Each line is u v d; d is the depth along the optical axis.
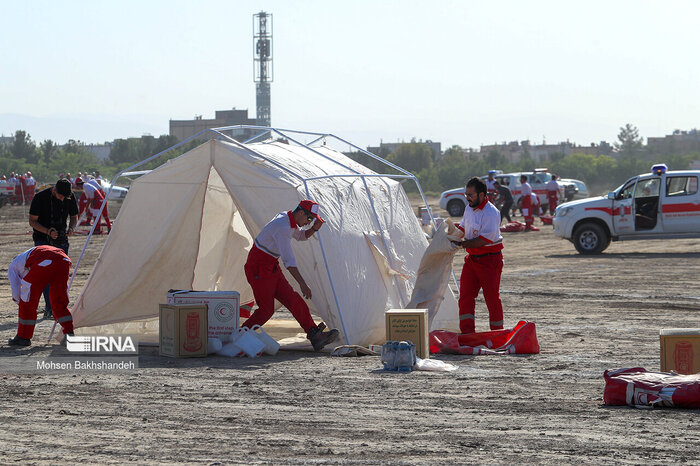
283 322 15.26
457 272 23.86
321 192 13.12
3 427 7.97
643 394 8.64
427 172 122.38
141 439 7.52
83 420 8.23
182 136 193.25
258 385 9.91
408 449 7.13
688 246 31.77
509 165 128.88
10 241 35.16
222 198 14.52
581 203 29.09
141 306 13.92
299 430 7.82
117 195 58.72
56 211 15.12
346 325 12.44
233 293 12.21
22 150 155.12
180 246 13.84
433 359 11.54
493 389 9.60
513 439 7.43
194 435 7.66
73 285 21.44
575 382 9.97
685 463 6.67
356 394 9.38
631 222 28.28
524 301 18.00
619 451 7.01
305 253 12.61
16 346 12.84
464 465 6.65
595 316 15.79
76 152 156.62
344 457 6.90
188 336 11.93
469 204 12.38
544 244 33.25
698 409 8.52
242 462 6.78
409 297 13.78
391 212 14.50
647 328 14.34
